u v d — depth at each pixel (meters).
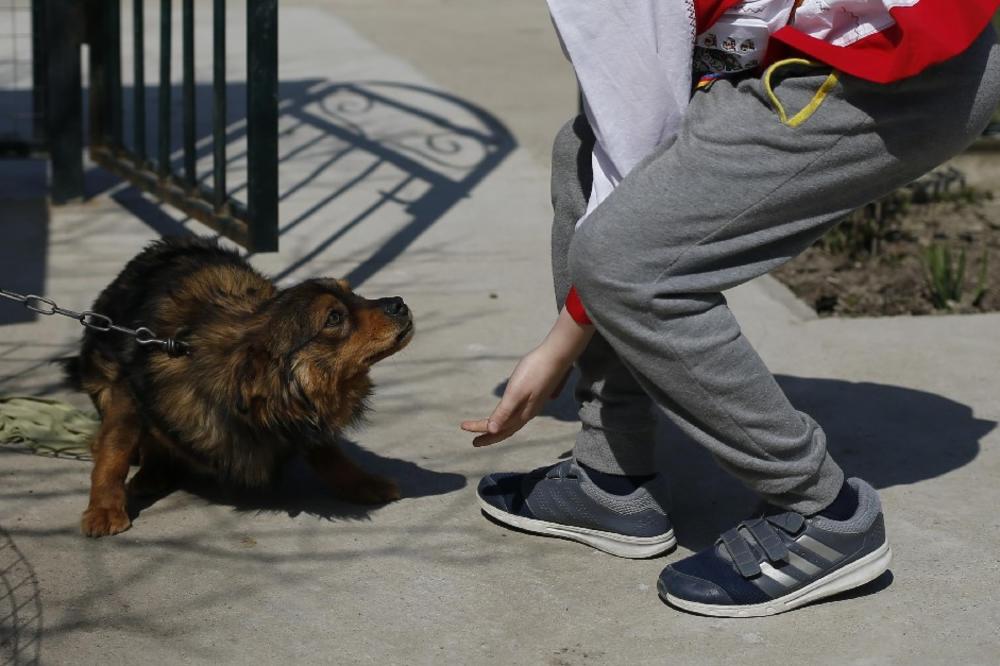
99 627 2.83
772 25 2.58
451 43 11.05
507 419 2.94
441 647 2.79
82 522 3.28
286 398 3.24
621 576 3.12
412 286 5.34
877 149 2.56
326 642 2.80
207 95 8.44
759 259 2.68
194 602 2.96
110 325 3.32
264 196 4.99
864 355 4.65
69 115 6.18
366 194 6.61
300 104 8.47
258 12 4.78
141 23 5.90
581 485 3.21
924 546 3.26
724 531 3.34
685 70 2.62
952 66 2.51
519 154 7.51
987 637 2.84
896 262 5.88
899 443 3.91
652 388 2.77
